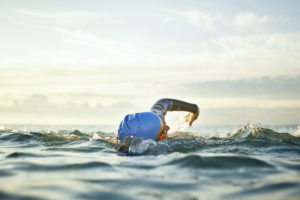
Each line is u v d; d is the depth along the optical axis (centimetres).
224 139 564
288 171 242
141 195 171
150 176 222
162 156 333
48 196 162
